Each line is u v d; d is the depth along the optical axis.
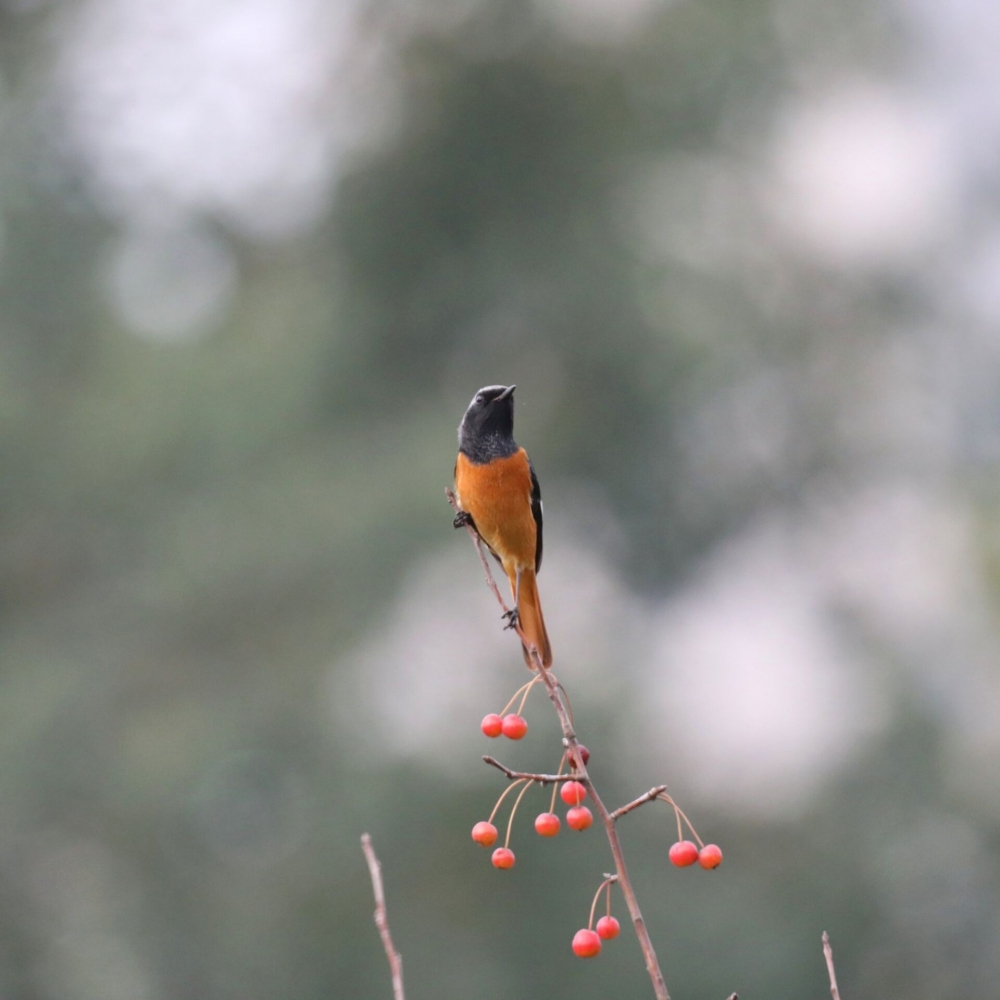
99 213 19.52
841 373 20.91
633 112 21.11
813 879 16.16
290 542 17.30
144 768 15.73
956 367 21.62
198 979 14.75
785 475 20.83
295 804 15.66
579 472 20.44
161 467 18.64
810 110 22.11
